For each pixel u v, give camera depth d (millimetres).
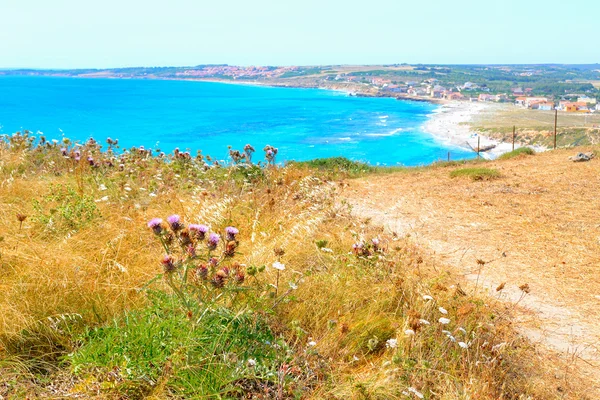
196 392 3055
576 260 6809
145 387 3141
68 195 6590
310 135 98625
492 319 4859
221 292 3729
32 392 3008
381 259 5684
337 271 5293
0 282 4070
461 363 3846
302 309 4379
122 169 8898
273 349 3627
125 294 4113
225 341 3510
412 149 85000
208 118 125562
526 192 11000
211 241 3570
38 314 3707
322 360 3752
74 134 82125
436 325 4223
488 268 6578
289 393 3316
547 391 3869
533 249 7281
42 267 4328
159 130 96938
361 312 4555
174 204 7051
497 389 3682
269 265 5176
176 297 3836
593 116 159750
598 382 4070
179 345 3299
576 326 5035
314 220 6848
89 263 4598
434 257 6934
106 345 3314
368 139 94938
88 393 3041
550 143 94125
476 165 17062
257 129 105562
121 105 159250
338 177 13875
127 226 5809
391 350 3934
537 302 5578
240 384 3346
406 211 9555
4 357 3299
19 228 5391
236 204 7590
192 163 10539
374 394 3283
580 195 10531
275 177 10320
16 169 8641
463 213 9367
